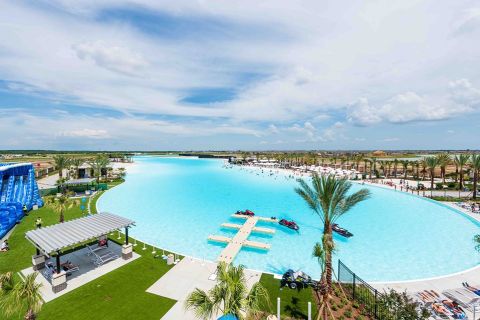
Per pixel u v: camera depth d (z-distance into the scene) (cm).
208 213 4353
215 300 1104
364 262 2553
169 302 1620
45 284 1798
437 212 4547
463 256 2683
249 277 1988
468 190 5762
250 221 3675
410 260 2598
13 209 3353
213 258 2544
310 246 2911
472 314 1523
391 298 1468
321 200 1731
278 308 1452
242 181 8306
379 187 6838
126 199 5334
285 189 6819
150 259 2247
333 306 1605
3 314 1434
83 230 2048
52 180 7169
